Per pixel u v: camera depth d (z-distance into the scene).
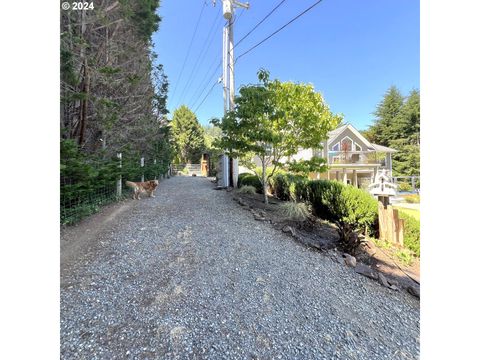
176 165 25.73
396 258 3.99
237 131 6.00
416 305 2.49
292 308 2.05
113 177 5.91
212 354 1.47
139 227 3.89
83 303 1.87
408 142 24.00
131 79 5.54
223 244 3.28
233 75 8.64
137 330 1.61
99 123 5.42
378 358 1.62
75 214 3.93
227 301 2.03
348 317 2.05
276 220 4.75
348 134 17.64
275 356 1.51
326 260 3.22
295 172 6.46
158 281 2.26
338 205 5.11
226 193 8.05
